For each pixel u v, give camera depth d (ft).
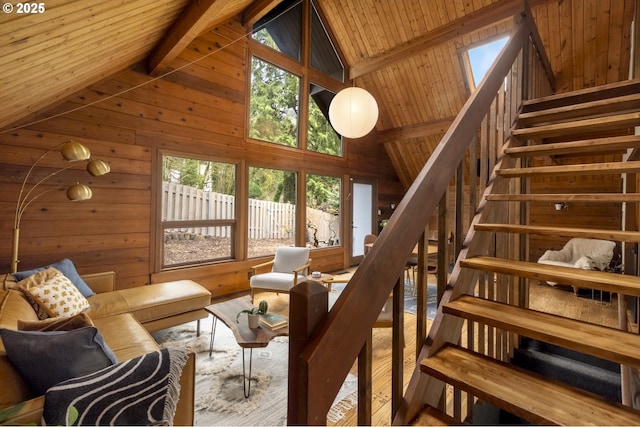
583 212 17.51
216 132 13.39
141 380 3.95
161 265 11.96
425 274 3.85
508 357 6.42
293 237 17.08
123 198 10.93
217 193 13.74
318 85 18.04
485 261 4.60
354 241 21.38
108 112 10.55
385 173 23.40
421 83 18.01
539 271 3.96
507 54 6.65
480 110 5.32
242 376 7.39
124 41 7.93
